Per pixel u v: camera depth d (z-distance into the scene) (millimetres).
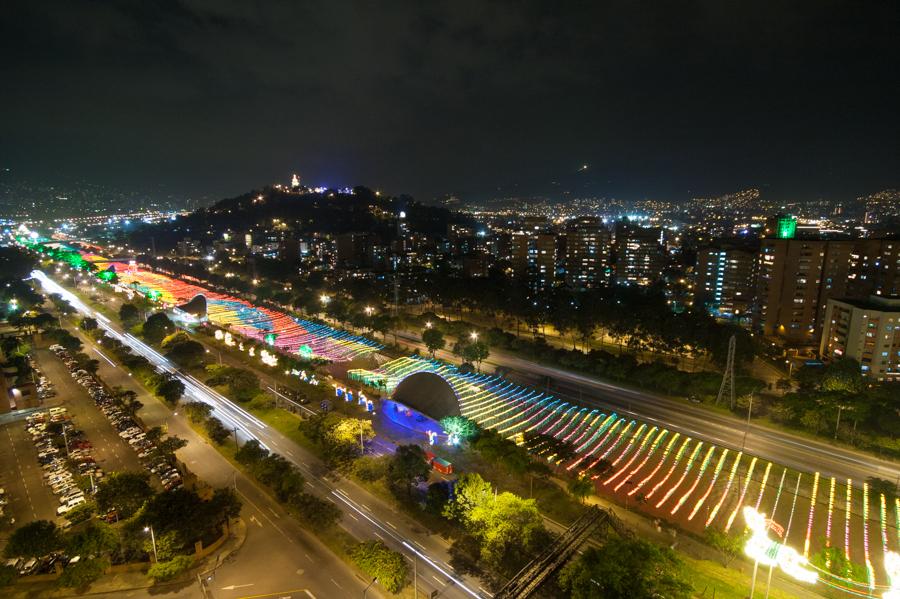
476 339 187375
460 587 75062
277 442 122062
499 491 99375
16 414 139375
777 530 67188
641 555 66375
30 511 96938
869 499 96562
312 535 88062
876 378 158125
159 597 74875
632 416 134750
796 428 125062
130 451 118750
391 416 133625
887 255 187125
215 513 83812
